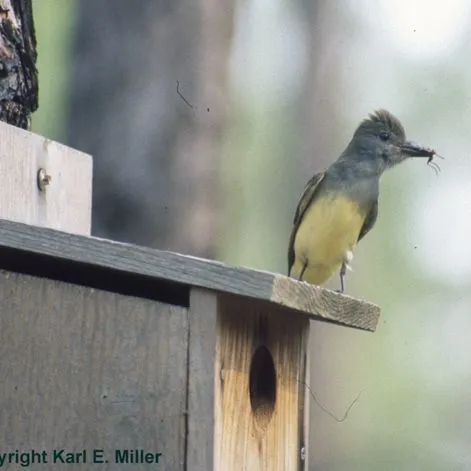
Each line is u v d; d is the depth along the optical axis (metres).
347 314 8.28
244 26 14.63
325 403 15.52
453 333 15.34
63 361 7.20
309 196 11.69
